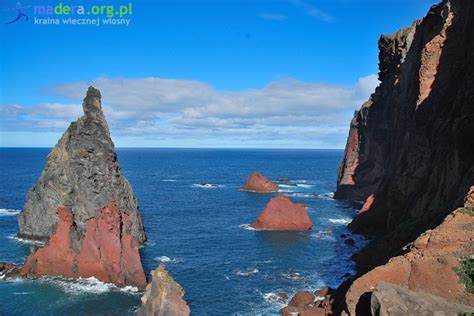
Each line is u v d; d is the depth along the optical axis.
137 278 47.62
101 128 56.00
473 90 48.25
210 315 41.31
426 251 32.03
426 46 61.09
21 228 67.62
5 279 48.84
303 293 44.03
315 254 61.47
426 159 58.56
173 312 35.56
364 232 74.06
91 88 56.91
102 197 52.75
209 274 52.41
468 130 46.12
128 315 40.75
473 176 40.78
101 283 48.16
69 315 40.59
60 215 51.00
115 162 57.69
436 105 58.72
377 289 29.16
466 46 55.03
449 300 28.73
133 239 49.25
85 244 49.41
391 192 66.38
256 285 48.94
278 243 67.50
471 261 29.73
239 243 67.31
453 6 59.50
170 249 63.16
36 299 43.88
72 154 54.84
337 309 37.94
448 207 41.41
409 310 27.48
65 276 49.50
